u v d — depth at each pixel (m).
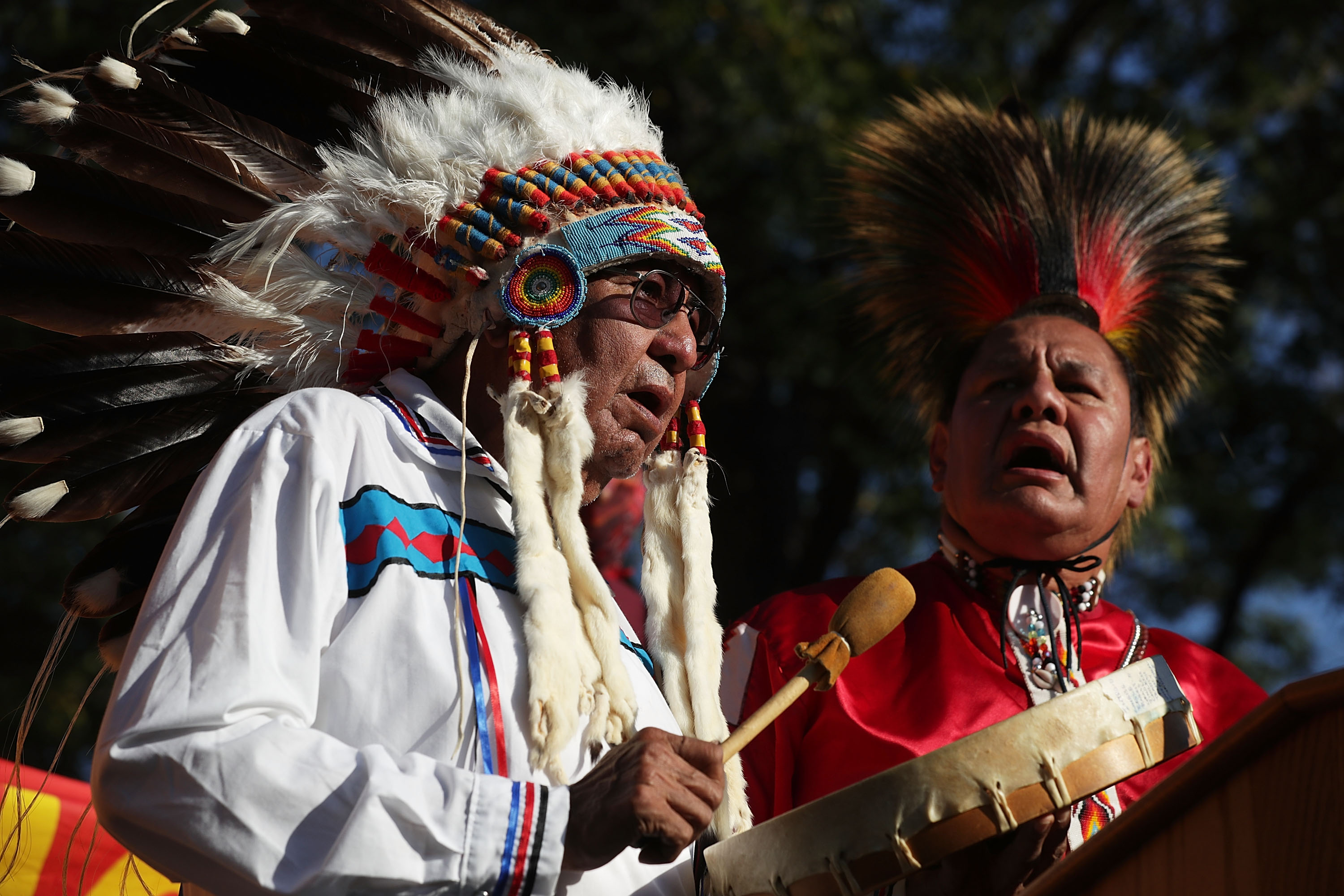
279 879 3.80
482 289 5.25
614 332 5.21
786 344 17.72
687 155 18.11
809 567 19.12
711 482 18.30
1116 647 6.74
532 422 5.07
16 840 6.46
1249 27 21.02
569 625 4.72
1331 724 3.20
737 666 6.66
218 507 4.51
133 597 5.25
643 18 17.97
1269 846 3.28
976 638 6.58
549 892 3.96
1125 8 21.47
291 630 4.27
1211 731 6.58
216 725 3.96
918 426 8.30
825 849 4.27
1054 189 7.80
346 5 5.89
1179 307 7.98
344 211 5.33
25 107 5.30
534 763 4.41
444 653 4.46
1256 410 21.05
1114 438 6.64
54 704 16.95
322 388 5.06
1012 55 21.14
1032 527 6.51
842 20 18.77
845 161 17.22
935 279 7.90
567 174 5.30
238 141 5.50
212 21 5.73
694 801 4.07
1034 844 4.63
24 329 17.09
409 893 3.88
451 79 5.70
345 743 4.32
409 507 4.72
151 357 5.46
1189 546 22.09
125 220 5.36
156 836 3.96
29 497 5.16
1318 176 20.53
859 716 6.35
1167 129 19.73
